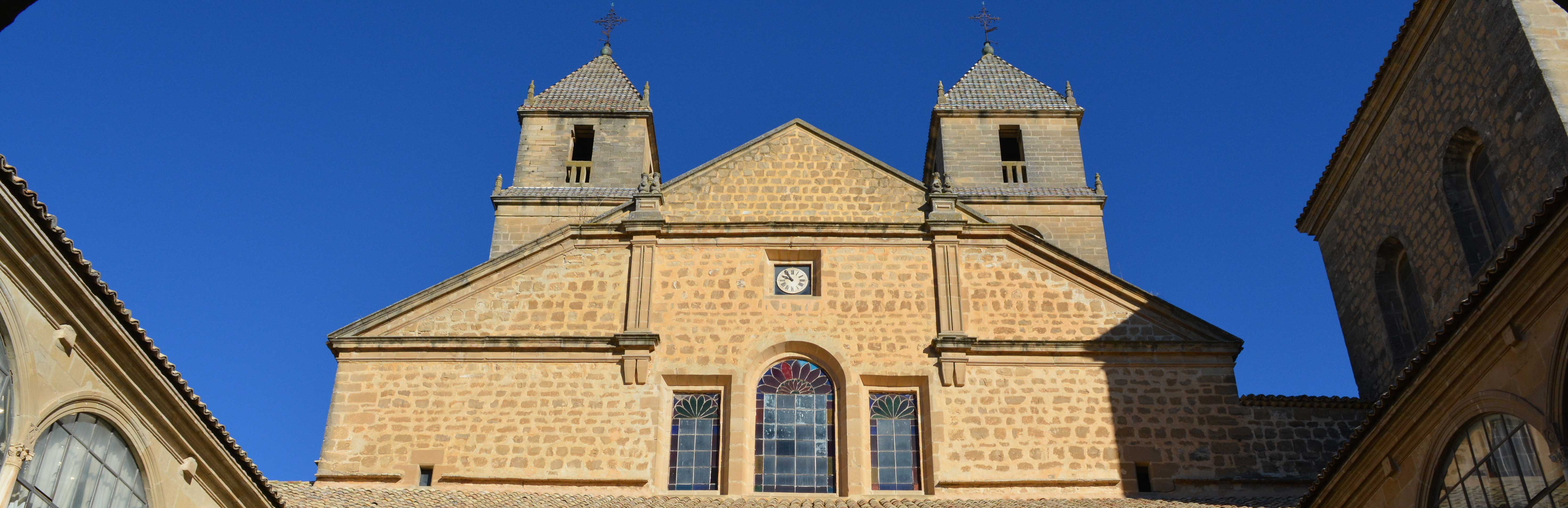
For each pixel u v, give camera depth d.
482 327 26.28
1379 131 25.53
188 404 15.91
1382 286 25.67
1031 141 38.91
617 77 41.91
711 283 26.92
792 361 26.23
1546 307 13.87
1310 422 25.09
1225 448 24.75
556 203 36.72
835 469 24.89
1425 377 15.92
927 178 41.97
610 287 26.88
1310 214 28.98
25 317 13.15
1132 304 26.62
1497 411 14.73
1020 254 27.31
